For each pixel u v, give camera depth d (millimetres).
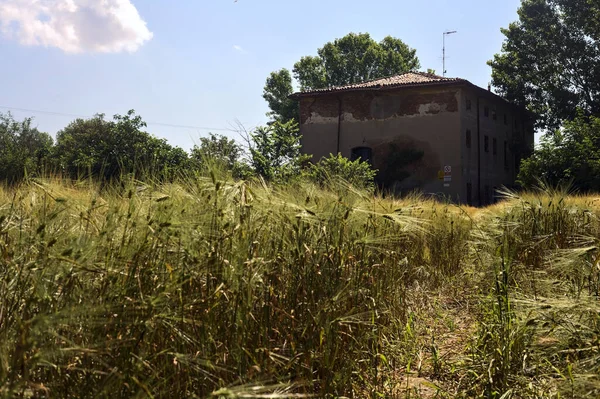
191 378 3156
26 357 2439
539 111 44344
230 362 3320
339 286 4152
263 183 4289
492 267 5906
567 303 3682
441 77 38344
